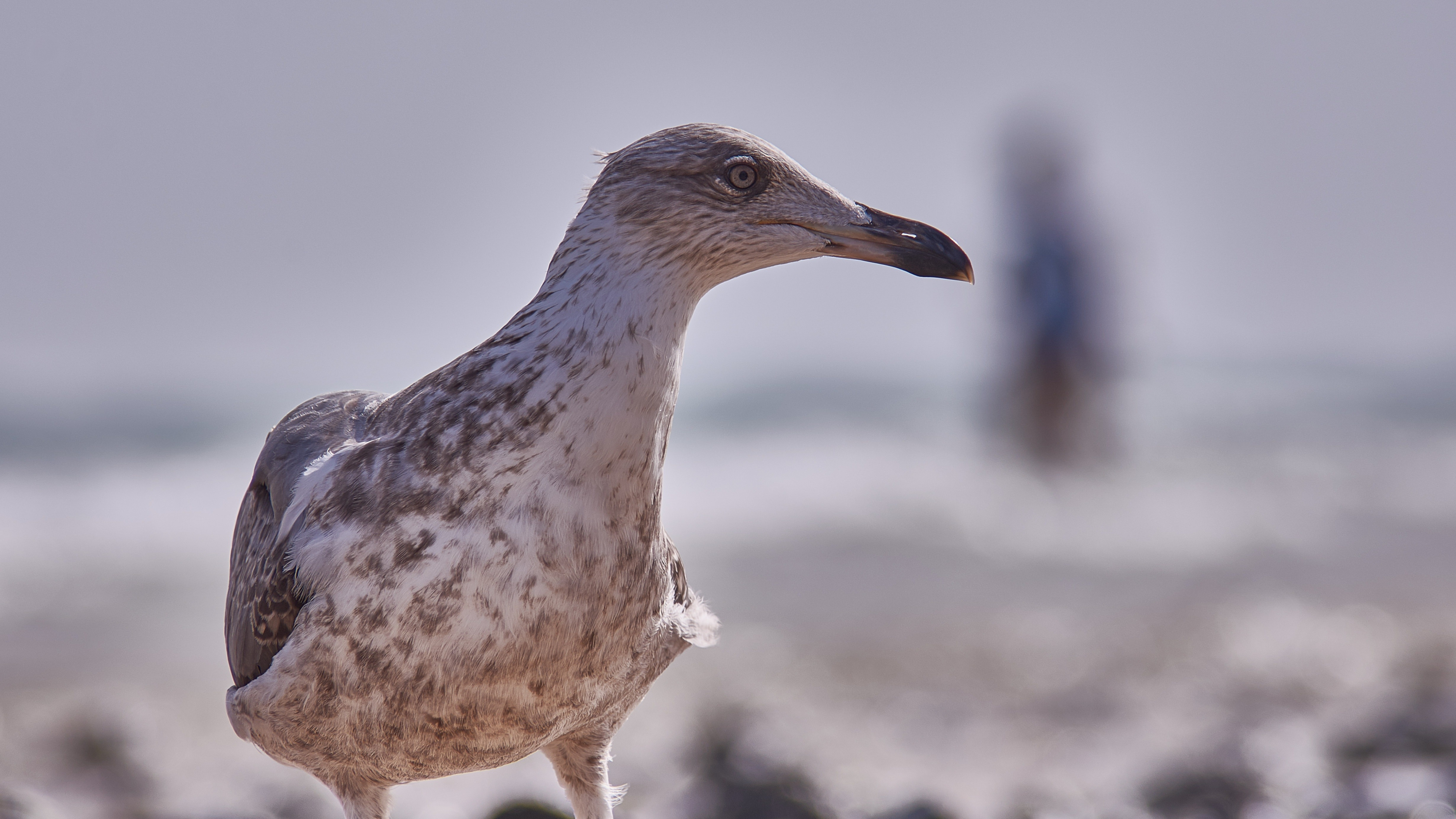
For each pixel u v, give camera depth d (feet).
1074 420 93.61
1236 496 87.30
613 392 18.45
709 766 29.09
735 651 49.19
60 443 93.91
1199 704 41.32
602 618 18.67
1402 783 28.55
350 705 18.75
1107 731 38.27
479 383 18.63
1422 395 144.05
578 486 18.29
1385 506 85.25
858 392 131.34
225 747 37.32
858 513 79.00
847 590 60.80
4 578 59.72
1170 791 29.35
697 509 79.77
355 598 18.28
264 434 102.53
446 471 18.28
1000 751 36.09
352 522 18.53
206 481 83.92
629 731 38.22
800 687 44.09
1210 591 61.31
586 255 18.99
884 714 40.29
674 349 19.20
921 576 64.44
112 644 49.80
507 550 18.01
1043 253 92.38
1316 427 123.34
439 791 31.04
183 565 63.98
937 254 20.39
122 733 36.04
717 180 19.48
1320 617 54.34
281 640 19.63
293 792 29.91
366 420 20.48
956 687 44.04
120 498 78.07
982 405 96.73
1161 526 77.87
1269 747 31.91
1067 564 68.13
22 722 38.68
